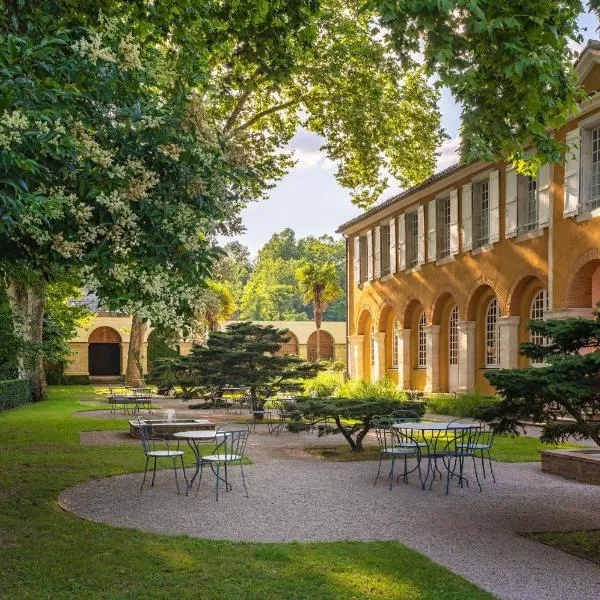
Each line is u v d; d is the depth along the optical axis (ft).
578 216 59.77
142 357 153.38
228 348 70.95
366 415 43.19
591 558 20.99
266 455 44.09
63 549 21.03
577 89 27.91
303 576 18.66
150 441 49.16
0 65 19.04
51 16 24.21
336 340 167.63
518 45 23.20
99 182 20.88
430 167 77.41
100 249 20.86
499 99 26.81
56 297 99.66
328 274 152.76
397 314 100.99
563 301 61.98
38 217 19.27
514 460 41.11
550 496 30.73
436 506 28.53
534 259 67.41
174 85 26.68
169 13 31.58
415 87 73.97
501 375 22.43
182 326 23.24
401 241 99.60
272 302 263.29
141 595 17.13
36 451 43.32
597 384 21.48
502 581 18.81
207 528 24.48
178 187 23.21
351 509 27.86
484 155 26.66
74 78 21.07
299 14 34.68
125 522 25.21
